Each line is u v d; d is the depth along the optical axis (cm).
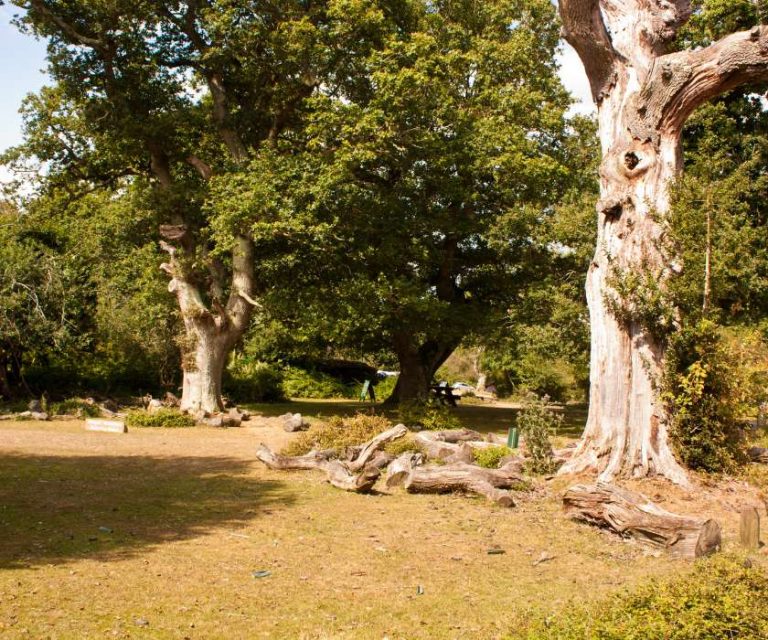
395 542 904
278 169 2145
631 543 925
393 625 627
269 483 1280
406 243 2500
